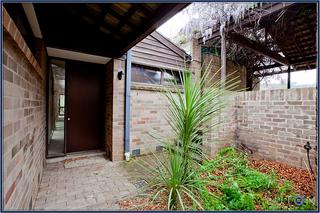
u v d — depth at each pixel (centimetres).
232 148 325
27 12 196
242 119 351
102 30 290
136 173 277
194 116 154
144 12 205
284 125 289
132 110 369
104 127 390
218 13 386
